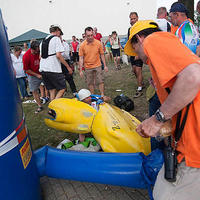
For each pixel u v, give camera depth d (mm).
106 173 2268
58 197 2586
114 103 5363
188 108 1286
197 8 3924
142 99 5504
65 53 6020
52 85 4941
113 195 2525
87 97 3588
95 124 3135
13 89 1786
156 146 2422
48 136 4148
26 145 1956
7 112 1689
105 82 7988
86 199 2508
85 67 5832
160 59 1222
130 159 2240
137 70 5559
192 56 1171
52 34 4719
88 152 2473
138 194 2500
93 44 5543
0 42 1658
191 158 1333
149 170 1902
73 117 3219
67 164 2436
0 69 1640
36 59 5184
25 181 1915
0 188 1680
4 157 1684
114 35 10195
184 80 1135
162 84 1229
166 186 1417
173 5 3391
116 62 10492
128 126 3043
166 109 1247
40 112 5645
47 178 2936
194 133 1304
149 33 1439
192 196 1369
